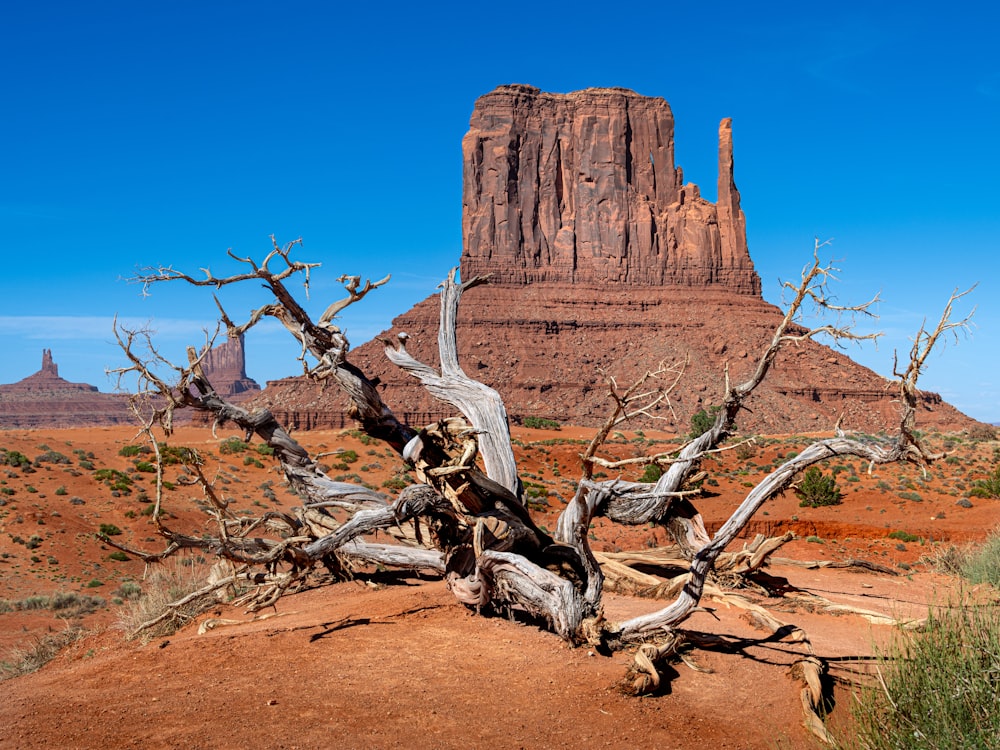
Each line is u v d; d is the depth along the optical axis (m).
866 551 28.89
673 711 9.43
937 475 49.25
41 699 9.92
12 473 44.06
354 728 8.75
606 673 10.52
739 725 9.12
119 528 40.16
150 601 15.00
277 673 10.56
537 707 9.45
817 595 16.52
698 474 12.94
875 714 8.13
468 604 13.55
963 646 8.05
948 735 7.23
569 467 59.50
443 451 14.32
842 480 47.81
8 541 36.72
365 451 57.75
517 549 13.52
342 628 12.70
